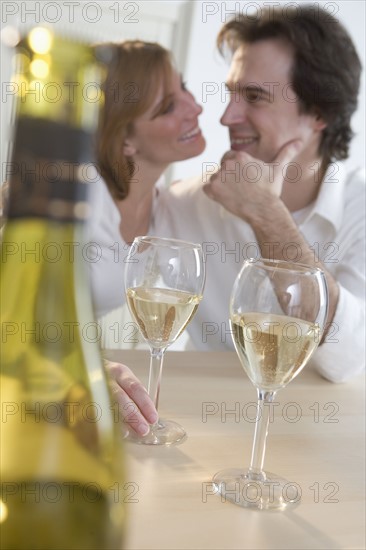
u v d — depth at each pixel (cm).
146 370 97
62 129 31
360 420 91
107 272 166
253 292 65
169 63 184
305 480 70
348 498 67
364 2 285
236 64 184
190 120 189
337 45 179
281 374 65
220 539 55
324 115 180
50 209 32
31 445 37
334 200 168
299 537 58
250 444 77
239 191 160
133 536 53
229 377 100
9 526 37
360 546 58
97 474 38
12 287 37
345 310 114
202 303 171
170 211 180
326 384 106
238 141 185
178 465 68
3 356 37
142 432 73
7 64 206
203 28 255
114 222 168
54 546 38
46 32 30
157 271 80
